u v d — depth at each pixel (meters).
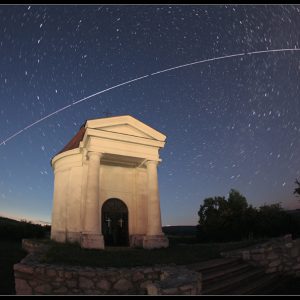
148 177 18.14
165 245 16.89
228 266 12.16
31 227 23.16
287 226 27.12
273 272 12.70
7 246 17.73
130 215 19.11
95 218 16.00
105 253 13.38
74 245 15.94
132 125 18.06
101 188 18.88
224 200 34.59
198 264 11.77
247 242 16.19
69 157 19.02
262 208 30.27
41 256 12.09
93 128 17.00
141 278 10.02
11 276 11.39
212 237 31.30
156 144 18.38
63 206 18.55
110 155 17.62
